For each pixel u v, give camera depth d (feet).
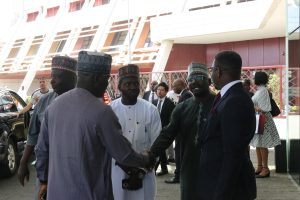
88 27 97.19
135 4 86.43
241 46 72.49
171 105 27.43
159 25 71.46
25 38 111.34
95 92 9.78
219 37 68.39
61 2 105.40
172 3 79.82
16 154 29.50
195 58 76.43
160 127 13.96
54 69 12.62
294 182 24.89
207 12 64.54
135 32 84.58
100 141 9.34
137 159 9.77
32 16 118.21
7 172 28.02
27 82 98.22
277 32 62.75
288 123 26.76
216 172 10.80
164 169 28.07
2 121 27.68
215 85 11.13
